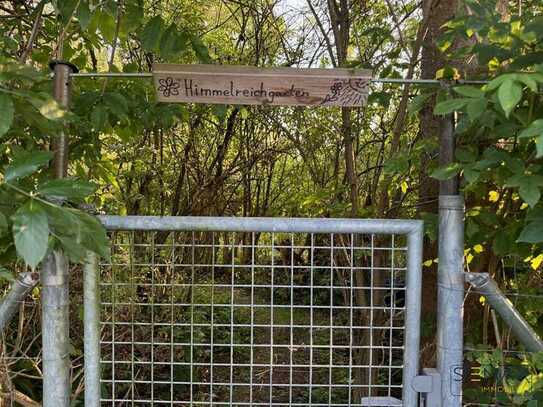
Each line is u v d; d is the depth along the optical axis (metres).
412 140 2.73
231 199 4.45
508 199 1.72
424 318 2.29
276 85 1.49
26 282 1.50
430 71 2.37
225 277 3.70
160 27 2.05
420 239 1.50
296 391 3.47
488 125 1.38
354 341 2.79
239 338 3.97
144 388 3.31
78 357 2.59
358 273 2.60
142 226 1.53
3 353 2.31
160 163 3.84
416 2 2.86
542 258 1.76
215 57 3.87
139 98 2.12
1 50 1.92
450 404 1.48
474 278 1.46
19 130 1.62
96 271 1.55
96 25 2.08
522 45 1.50
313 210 3.00
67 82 1.51
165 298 3.31
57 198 1.36
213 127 4.12
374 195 2.81
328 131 3.33
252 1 3.71
